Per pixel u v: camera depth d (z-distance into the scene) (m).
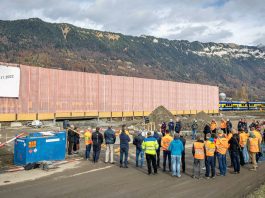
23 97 38.16
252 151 14.05
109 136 14.95
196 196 9.68
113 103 52.72
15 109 37.12
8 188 10.21
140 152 14.16
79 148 19.44
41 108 40.62
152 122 33.94
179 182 11.46
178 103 67.31
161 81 63.28
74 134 17.67
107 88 51.78
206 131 23.98
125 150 13.96
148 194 9.80
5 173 12.41
